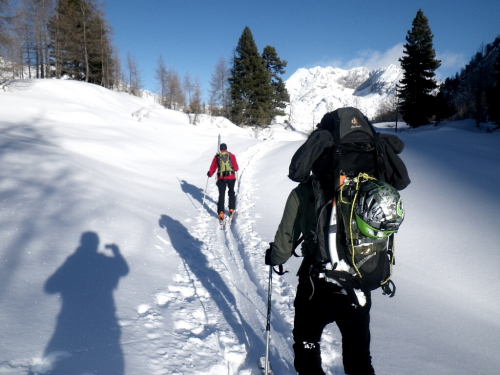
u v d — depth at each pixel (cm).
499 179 758
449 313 340
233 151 1683
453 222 545
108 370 212
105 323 265
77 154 998
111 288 326
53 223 448
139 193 793
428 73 4691
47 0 3622
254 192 938
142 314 295
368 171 182
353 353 177
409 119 4850
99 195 637
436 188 699
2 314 243
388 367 251
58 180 647
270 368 246
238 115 4994
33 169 667
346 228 167
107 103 2895
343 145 183
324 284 173
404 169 187
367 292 177
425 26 4641
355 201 165
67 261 355
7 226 398
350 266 169
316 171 181
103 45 4584
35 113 1628
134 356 232
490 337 299
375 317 331
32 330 235
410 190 703
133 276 367
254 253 507
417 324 318
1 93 1953
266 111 5131
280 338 298
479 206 590
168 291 356
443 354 271
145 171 1119
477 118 4372
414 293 383
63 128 1418
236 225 661
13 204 473
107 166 984
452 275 415
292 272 443
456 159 961
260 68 5012
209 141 2055
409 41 4769
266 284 405
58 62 4019
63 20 3878
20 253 343
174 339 265
